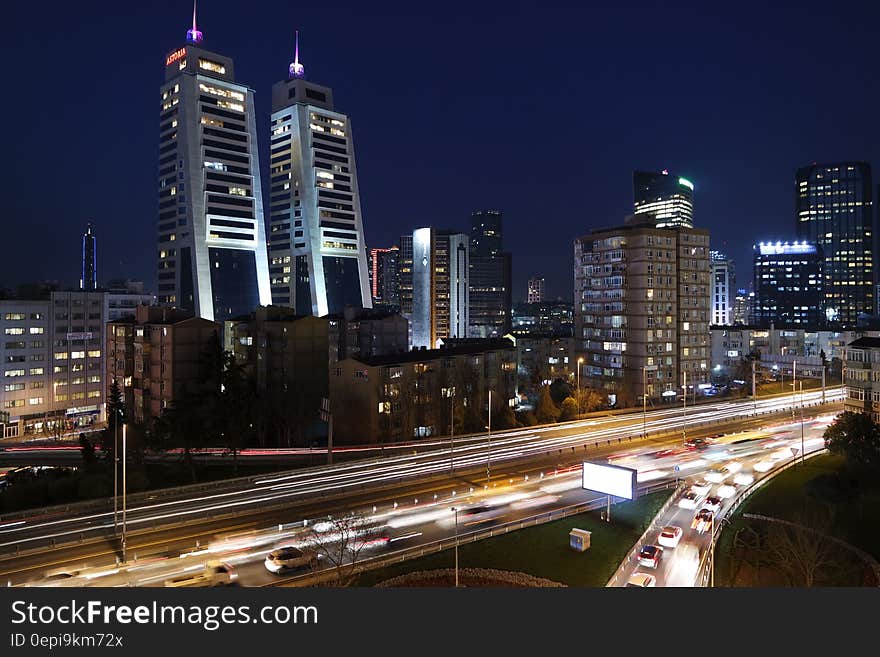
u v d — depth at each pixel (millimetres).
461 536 57969
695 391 154875
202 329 116312
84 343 156625
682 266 154625
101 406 159250
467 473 79812
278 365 130125
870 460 76125
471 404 118875
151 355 117375
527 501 68938
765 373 176750
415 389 111375
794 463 84375
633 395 151000
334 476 78188
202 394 89438
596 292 161750
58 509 64375
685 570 52188
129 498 68375
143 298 188500
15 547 54469
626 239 154125
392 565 51656
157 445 80312
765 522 63312
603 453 91312
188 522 60938
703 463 86250
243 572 49688
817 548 52281
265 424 105062
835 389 156125
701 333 157000
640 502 68938
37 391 148000
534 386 157250
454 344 194375
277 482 75500
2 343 142625
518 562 53031
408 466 83250
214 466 85625
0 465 96688
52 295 151500
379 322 173500
